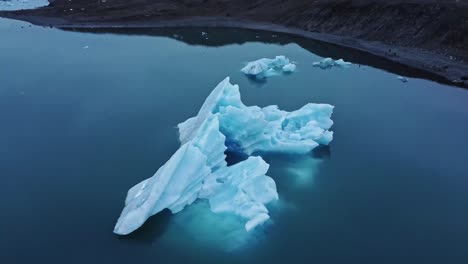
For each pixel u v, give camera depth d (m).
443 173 18.70
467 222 15.59
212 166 17.31
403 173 18.72
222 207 15.68
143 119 23.81
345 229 15.20
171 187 15.59
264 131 20.53
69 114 24.48
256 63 31.69
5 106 25.52
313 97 27.45
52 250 14.02
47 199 16.69
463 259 13.83
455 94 27.69
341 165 19.39
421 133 22.34
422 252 14.13
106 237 14.61
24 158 19.69
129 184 17.67
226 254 13.90
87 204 16.36
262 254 13.96
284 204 16.53
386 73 32.16
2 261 13.51
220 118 19.11
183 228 14.94
